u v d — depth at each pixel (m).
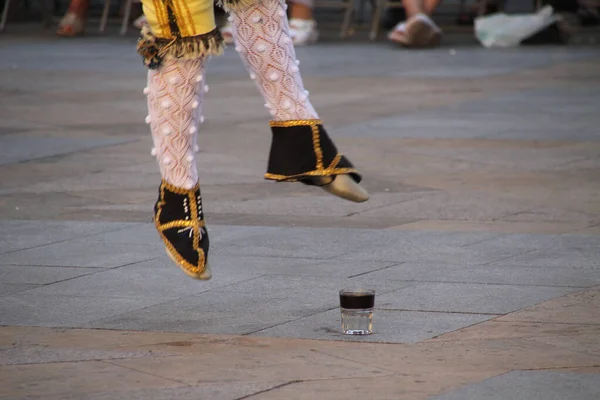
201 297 9.48
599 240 11.50
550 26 34.97
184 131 6.75
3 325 8.68
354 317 8.27
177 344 8.10
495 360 7.65
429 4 32.84
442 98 22.58
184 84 6.60
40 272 10.41
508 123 19.50
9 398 6.93
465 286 9.73
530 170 15.49
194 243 7.03
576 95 22.77
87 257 10.98
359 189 6.55
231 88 24.41
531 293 9.47
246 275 10.23
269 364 7.59
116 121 20.25
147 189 14.51
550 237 11.66
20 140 18.22
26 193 14.23
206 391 7.04
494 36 33.06
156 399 6.89
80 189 14.51
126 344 8.12
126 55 31.20
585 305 9.08
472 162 16.12
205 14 6.42
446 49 32.47
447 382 7.19
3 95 23.53
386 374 7.37
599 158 16.30
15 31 38.47
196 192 7.04
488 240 11.56
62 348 8.03
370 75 26.41
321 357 7.75
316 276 10.16
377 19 35.78
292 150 6.47
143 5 6.50
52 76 26.56
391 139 18.08
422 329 8.42
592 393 6.96
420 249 11.20
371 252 11.10
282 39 6.45
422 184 14.67
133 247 11.41
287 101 6.48
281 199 13.82
